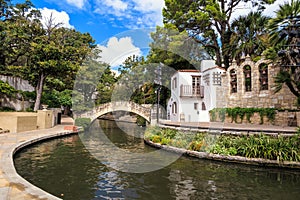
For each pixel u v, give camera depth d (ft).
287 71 44.37
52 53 57.93
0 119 47.65
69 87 79.97
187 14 59.93
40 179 21.72
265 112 48.29
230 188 20.29
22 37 59.82
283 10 43.73
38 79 63.62
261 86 54.49
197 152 31.58
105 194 18.34
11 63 76.43
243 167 27.25
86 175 22.94
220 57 71.26
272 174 24.67
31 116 52.49
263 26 67.00
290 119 44.16
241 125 46.19
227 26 74.43
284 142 28.94
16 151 30.86
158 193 18.74
